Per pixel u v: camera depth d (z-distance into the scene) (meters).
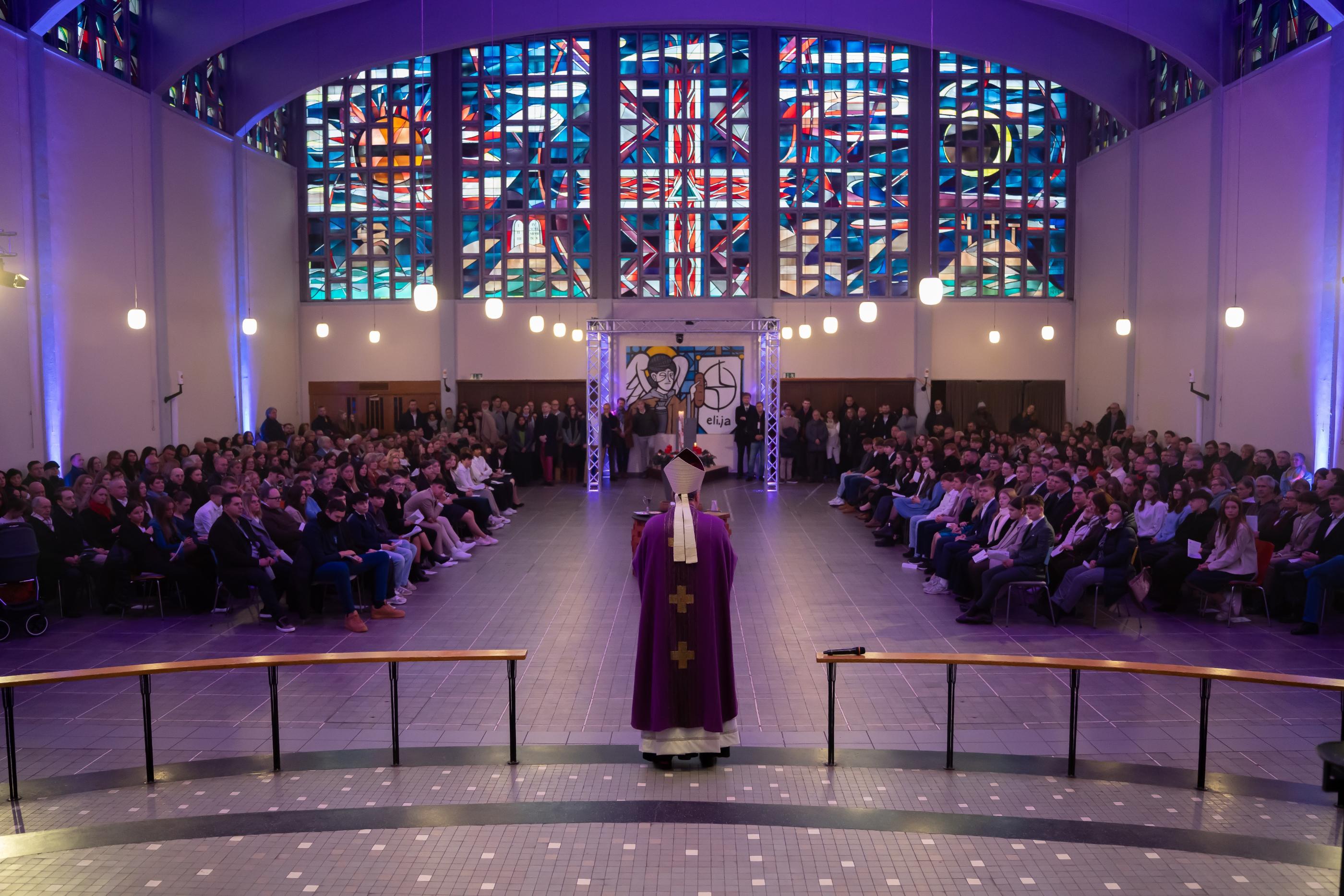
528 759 6.39
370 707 7.62
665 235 25.42
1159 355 20.66
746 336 24.92
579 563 13.82
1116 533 10.28
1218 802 5.63
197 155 20.19
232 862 4.79
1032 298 25.36
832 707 6.26
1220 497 12.00
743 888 4.53
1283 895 4.45
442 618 10.69
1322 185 15.27
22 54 14.91
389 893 4.48
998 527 10.91
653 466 24.94
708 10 20.78
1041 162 25.30
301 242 25.42
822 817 5.34
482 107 25.19
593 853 4.89
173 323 19.25
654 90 25.22
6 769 6.30
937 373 25.47
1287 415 16.23
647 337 25.02
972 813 5.43
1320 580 9.71
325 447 19.64
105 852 4.90
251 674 8.54
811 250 25.44
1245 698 7.78
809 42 25.11
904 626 10.28
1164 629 10.10
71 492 10.84
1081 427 21.94
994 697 7.84
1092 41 21.31
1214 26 18.03
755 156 25.19
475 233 25.39
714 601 6.11
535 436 23.83
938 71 25.05
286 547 11.35
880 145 25.28
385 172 25.31
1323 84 15.23
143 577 10.64
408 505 13.70
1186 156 19.50
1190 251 19.36
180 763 6.39
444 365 25.38
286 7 17.97
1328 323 15.16
